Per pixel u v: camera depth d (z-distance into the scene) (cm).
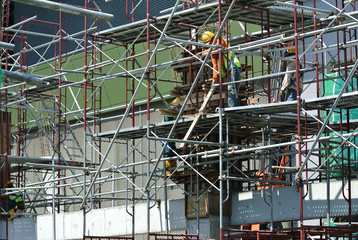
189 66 2444
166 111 2344
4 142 3269
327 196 2139
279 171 2623
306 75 2970
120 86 3744
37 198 3853
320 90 2892
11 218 3064
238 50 2152
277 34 2598
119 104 3750
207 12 2380
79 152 3922
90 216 2858
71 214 2923
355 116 2702
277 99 2525
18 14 4394
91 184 2481
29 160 3042
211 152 2198
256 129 2438
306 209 2202
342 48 2139
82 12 1591
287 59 2264
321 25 2488
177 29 2561
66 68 4034
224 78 2356
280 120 2311
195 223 2439
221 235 2131
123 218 2741
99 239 2644
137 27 2527
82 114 3353
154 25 2467
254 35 2661
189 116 2317
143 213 2667
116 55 3734
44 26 4228
